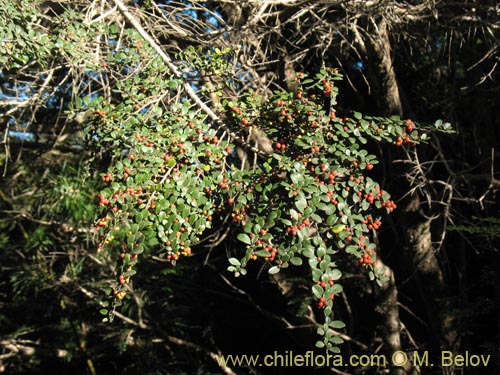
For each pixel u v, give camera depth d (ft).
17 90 16.65
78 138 26.37
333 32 20.76
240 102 13.10
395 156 22.56
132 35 13.70
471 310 23.86
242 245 27.84
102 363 32.60
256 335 33.60
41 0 15.10
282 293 24.76
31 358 31.53
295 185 10.34
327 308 9.74
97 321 30.14
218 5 21.85
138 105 12.56
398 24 22.65
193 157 11.34
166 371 28.99
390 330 24.58
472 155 28.86
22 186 27.50
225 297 33.04
